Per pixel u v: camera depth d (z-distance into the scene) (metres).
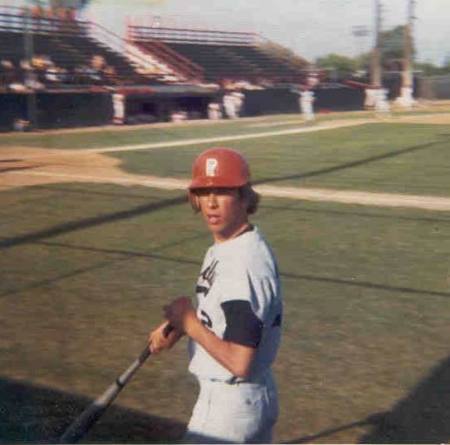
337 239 9.35
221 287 2.77
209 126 28.91
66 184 13.65
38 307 6.61
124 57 33.53
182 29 35.72
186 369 5.29
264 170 15.98
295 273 7.76
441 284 7.40
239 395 2.82
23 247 8.83
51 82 28.31
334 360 5.48
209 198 2.82
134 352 5.62
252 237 2.84
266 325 2.78
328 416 4.64
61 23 30.41
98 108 29.25
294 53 37.88
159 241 9.19
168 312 2.77
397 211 11.29
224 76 36.56
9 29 28.53
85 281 7.43
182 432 4.39
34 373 5.20
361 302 6.81
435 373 5.27
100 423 4.46
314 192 12.91
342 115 35.06
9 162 17.00
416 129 26.73
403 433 4.43
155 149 20.22
